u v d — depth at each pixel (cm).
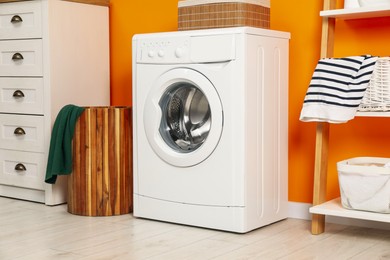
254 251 246
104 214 312
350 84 255
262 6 296
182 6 298
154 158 298
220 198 277
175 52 285
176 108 296
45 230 281
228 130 272
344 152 295
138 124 303
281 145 298
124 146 315
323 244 257
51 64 332
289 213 311
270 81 287
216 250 248
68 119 312
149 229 284
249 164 274
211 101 274
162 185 296
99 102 364
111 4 371
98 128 310
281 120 297
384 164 274
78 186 313
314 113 261
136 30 364
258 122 279
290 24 310
